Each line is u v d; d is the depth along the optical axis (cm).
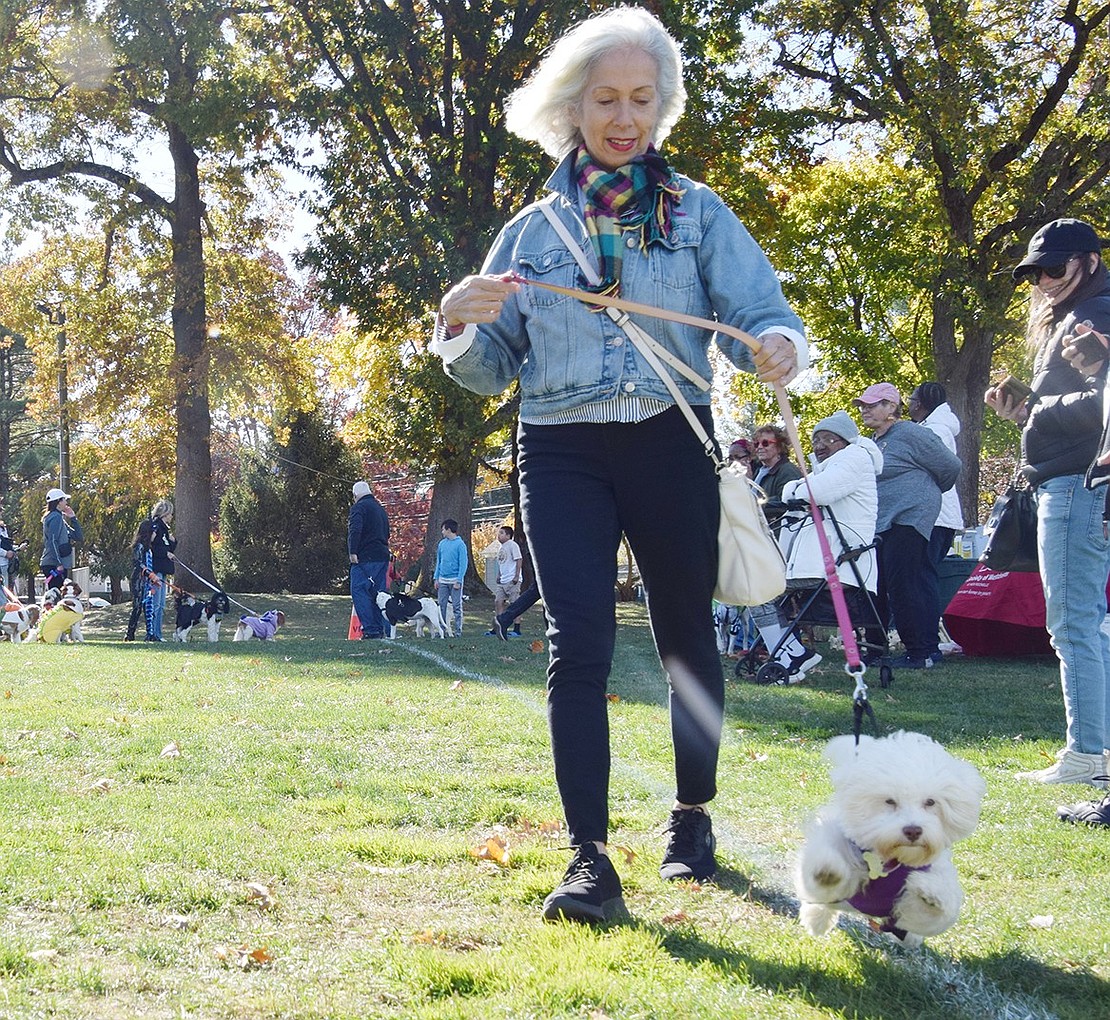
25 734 621
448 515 2545
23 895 322
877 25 2353
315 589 3631
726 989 260
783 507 873
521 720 672
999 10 2403
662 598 350
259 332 2844
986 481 4316
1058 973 277
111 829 407
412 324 2411
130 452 2962
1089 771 490
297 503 3634
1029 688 837
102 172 2748
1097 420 477
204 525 2764
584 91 345
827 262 3005
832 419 902
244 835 399
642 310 329
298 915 316
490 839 378
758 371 323
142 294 2731
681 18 2084
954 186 2356
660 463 338
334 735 626
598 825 321
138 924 304
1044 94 2461
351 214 2327
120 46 2388
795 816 437
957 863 373
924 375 3086
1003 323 2373
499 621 1538
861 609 879
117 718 679
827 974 272
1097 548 488
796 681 905
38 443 5256
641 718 675
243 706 743
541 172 2127
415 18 2267
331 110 2244
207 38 2336
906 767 277
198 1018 242
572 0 2053
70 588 1683
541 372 343
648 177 345
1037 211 2355
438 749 582
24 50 2577
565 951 279
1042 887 348
